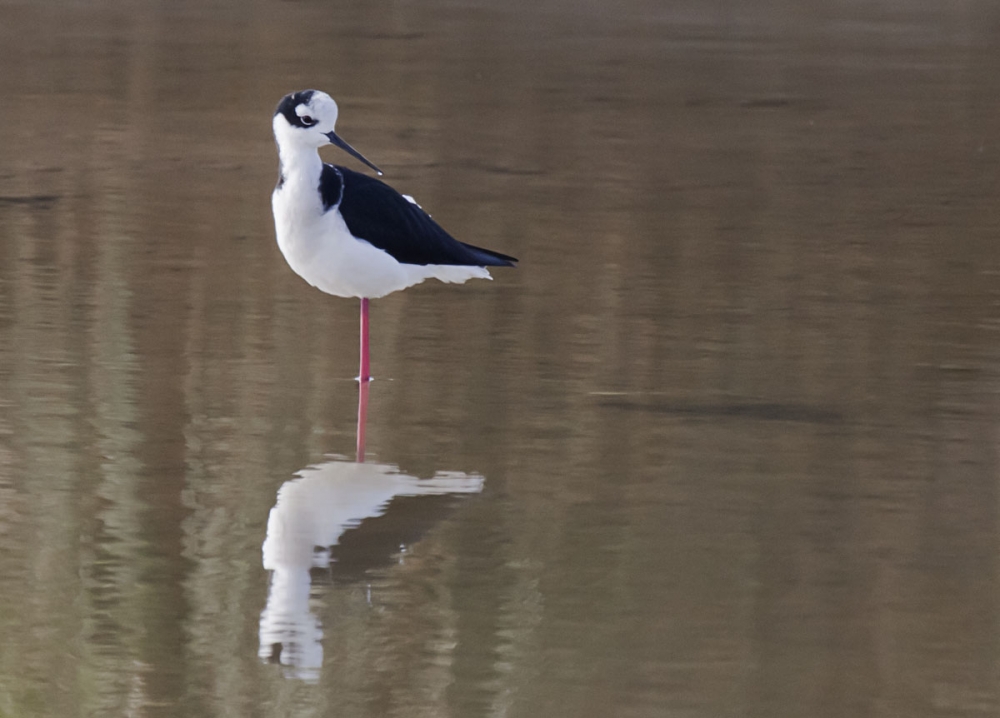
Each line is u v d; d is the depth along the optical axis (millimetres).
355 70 28047
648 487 10117
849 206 19109
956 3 38875
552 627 8203
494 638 8078
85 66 27234
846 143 23172
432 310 14023
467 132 23016
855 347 13273
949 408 11750
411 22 34125
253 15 34312
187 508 9586
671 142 22844
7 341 12648
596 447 10797
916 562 9102
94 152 20609
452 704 7430
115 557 8898
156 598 8414
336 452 10586
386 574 8781
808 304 14625
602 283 15148
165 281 14625
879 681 7707
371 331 13336
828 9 37688
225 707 7367
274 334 13172
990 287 15414
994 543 9367
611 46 31719
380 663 7816
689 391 12031
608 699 7480
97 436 10703
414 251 11430
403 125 23328
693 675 7734
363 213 11211
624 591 8633
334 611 8328
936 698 7574
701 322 13914
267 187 19000
